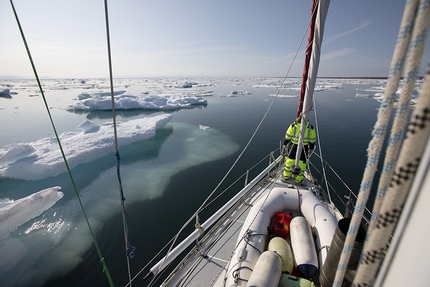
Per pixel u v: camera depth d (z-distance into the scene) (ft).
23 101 111.45
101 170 31.24
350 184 25.55
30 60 3.71
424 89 1.07
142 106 82.79
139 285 13.84
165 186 26.32
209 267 7.44
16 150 31.53
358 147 37.99
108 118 69.41
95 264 15.60
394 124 1.45
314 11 9.27
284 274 5.86
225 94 145.48
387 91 1.48
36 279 14.56
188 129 54.54
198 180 27.66
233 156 36.06
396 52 1.37
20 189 26.27
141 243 17.33
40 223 19.75
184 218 20.15
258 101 107.55
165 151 38.96
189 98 95.25
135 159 35.40
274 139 45.32
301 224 7.59
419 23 1.12
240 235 7.88
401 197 1.32
